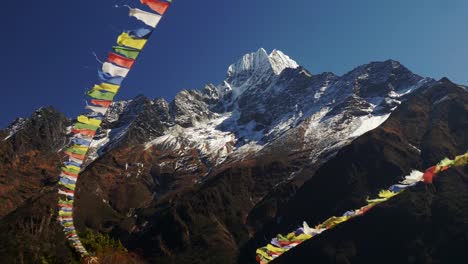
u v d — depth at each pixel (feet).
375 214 442.91
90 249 113.60
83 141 43.70
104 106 40.09
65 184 46.93
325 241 442.50
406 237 410.31
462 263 365.61
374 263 403.13
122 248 131.75
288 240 48.85
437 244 390.83
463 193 430.20
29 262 211.20
